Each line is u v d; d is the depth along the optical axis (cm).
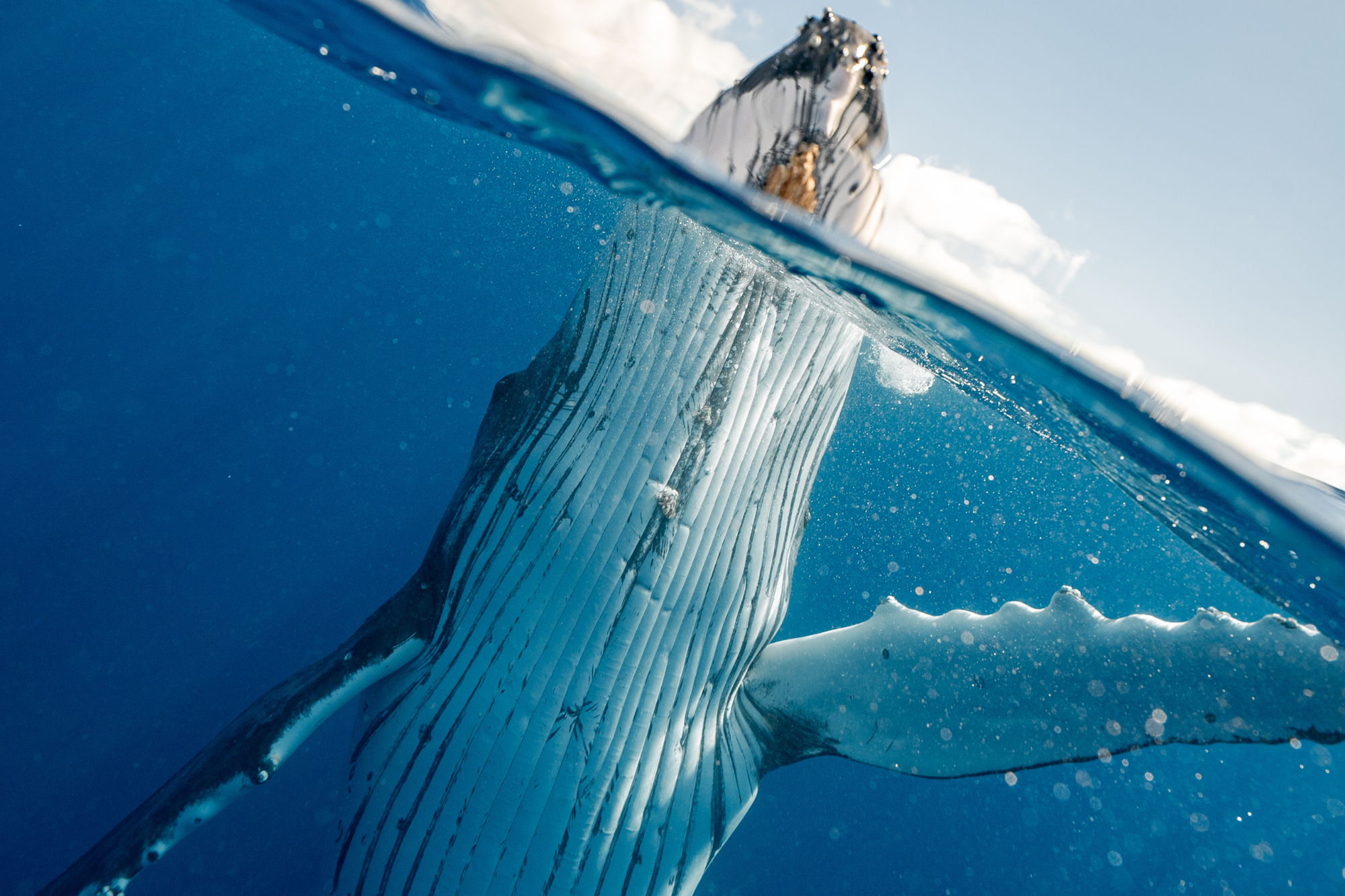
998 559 1539
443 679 446
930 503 1500
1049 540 1466
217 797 399
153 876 1006
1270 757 1611
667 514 419
